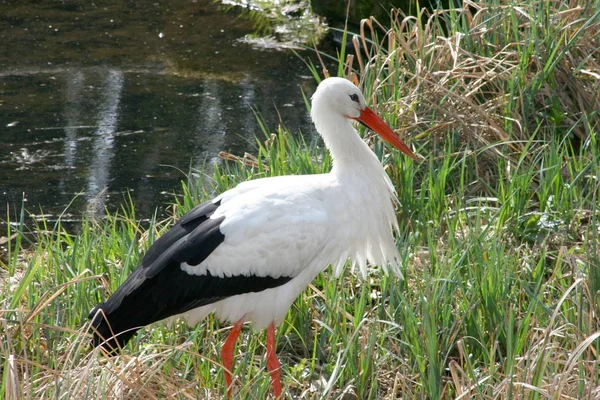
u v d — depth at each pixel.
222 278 7.23
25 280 7.73
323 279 8.59
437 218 9.45
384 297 7.95
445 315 7.48
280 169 10.02
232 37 18.50
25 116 14.73
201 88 15.87
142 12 20.14
